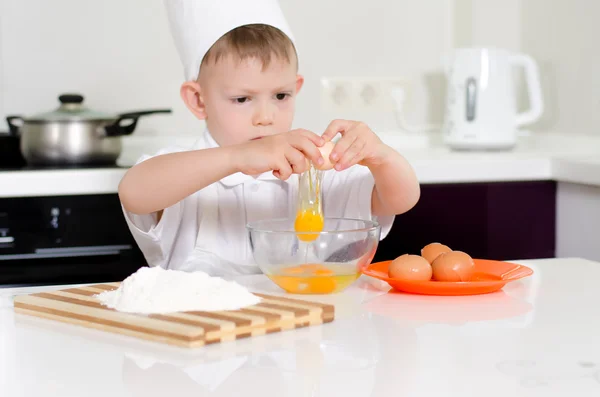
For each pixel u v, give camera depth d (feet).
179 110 8.94
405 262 3.77
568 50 8.63
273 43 5.22
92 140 7.58
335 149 4.05
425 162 7.47
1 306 3.50
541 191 7.80
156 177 4.55
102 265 7.25
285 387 2.33
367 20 9.41
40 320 3.23
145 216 5.21
